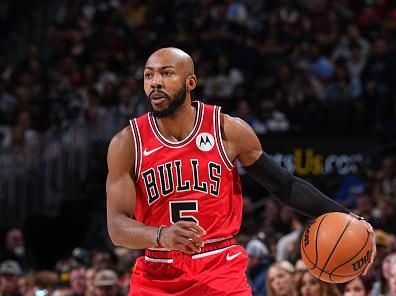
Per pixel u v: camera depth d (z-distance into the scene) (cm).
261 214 1755
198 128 698
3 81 2400
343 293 1043
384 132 1819
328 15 2336
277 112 2034
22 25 2641
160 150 695
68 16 2552
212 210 695
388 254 1138
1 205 2039
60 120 2216
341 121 1977
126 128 705
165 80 679
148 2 2509
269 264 1288
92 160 2002
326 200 720
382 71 2080
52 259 1977
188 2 2461
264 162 712
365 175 1722
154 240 643
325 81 2139
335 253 677
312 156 1828
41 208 2033
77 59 2411
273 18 2323
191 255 693
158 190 694
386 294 1095
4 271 1420
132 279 715
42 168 2045
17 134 2141
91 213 1972
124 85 2181
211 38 2311
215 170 696
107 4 2556
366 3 2388
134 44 2392
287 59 2242
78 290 1344
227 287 688
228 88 2170
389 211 1445
